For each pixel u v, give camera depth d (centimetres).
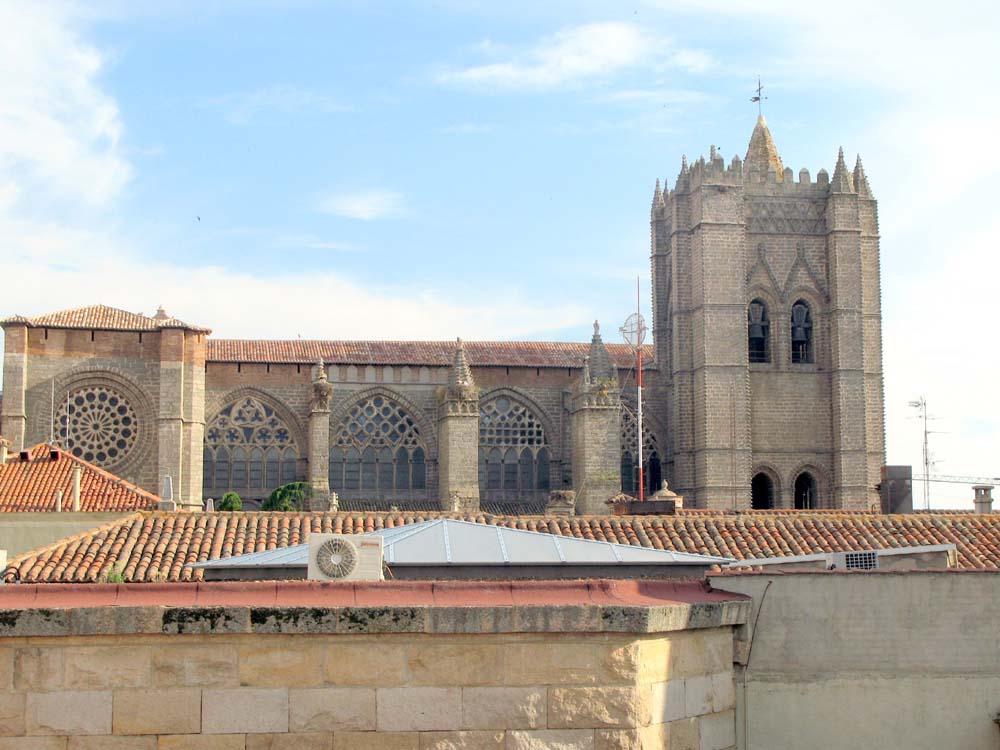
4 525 6253
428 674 1581
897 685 1939
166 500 7519
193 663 1552
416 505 10981
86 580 4497
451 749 1573
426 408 11231
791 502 11562
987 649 1942
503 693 1588
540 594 1705
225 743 1546
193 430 10106
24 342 9969
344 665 1572
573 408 10906
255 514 5466
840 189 11731
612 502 7844
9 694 1526
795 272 11769
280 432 10944
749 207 11769
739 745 1911
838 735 1923
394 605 1634
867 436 11706
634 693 1599
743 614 1864
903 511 6862
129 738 1534
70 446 10100
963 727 1934
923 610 1955
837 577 1953
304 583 1675
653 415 11906
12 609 1526
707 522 5394
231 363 10881
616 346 12362
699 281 11450
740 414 11275
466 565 2784
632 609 1603
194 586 1666
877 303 12019
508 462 11394
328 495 10269
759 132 12812
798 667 1936
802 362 11750
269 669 1561
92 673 1538
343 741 1560
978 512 7281
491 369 11431
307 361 10969
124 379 10169
